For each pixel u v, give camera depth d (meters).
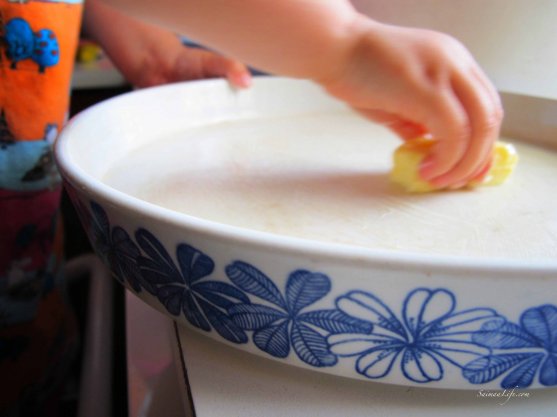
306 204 0.38
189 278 0.25
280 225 0.35
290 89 0.60
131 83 0.75
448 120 0.36
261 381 0.27
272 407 0.26
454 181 0.39
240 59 0.40
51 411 0.63
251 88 0.59
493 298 0.22
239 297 0.24
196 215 0.36
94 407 0.49
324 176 0.43
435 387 0.25
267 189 0.40
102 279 0.68
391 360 0.24
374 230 0.35
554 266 0.21
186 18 0.37
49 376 0.61
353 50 0.37
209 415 0.25
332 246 0.22
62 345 0.63
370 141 0.52
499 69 0.51
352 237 0.34
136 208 0.25
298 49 0.37
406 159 0.40
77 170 0.30
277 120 0.59
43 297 0.58
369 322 0.23
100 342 0.57
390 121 0.43
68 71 0.52
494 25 0.48
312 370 0.27
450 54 0.36
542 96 0.51
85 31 0.78
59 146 0.35
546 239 0.34
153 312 0.40
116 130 0.47
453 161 0.38
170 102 0.54
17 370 0.59
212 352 0.29
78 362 0.69
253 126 0.57
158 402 0.32
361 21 0.38
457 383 0.25
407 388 0.27
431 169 0.38
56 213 0.57
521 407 0.27
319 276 0.22
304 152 0.49
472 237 0.34
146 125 0.51
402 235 0.34
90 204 0.28
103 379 0.52
